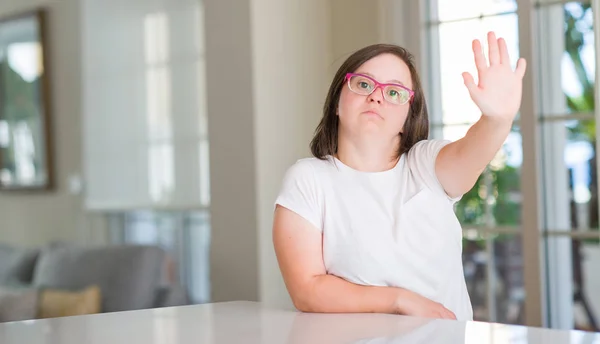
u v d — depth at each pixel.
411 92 1.43
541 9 3.04
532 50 3.00
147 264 3.97
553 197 3.04
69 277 4.14
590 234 2.96
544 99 3.05
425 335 1.03
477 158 1.34
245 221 3.40
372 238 1.39
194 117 4.70
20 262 4.72
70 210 5.50
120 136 5.13
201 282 4.81
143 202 5.00
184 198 4.78
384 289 1.35
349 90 1.42
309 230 1.41
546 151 3.05
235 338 1.06
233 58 3.43
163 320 1.27
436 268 1.40
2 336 1.16
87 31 5.29
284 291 3.43
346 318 1.24
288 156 3.46
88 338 1.11
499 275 3.20
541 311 3.00
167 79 4.84
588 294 3.12
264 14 3.40
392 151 1.47
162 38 4.86
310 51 3.57
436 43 3.33
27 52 5.71
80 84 5.40
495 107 1.26
